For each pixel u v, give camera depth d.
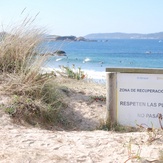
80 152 4.40
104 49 77.00
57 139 4.88
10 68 7.51
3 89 6.66
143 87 5.94
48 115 6.29
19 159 4.08
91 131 5.81
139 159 4.18
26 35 7.74
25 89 6.61
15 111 5.99
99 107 7.24
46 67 7.32
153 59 47.91
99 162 4.13
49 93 6.81
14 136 4.95
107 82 6.01
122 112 6.02
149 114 5.95
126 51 67.12
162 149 4.51
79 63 34.31
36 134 5.11
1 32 7.87
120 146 4.63
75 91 7.97
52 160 4.11
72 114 6.81
